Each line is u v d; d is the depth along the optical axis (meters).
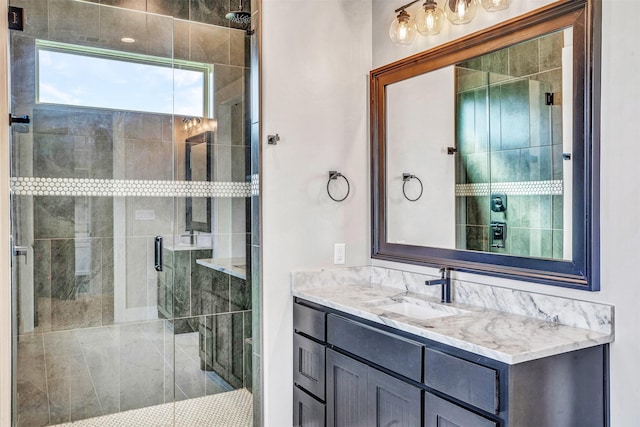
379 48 2.71
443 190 2.27
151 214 2.73
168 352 2.77
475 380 1.47
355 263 2.72
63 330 2.49
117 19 2.59
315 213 2.59
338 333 2.14
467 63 2.14
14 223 2.35
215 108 2.94
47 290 2.45
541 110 1.82
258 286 2.52
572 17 1.69
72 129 2.50
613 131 1.57
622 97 1.55
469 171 2.14
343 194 2.68
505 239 1.96
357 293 2.39
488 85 2.04
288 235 2.52
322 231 2.61
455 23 2.09
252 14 2.59
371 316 1.92
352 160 2.71
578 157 1.66
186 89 2.85
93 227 2.57
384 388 1.85
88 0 2.66
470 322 1.75
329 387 2.20
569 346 1.48
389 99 2.61
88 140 2.54
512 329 1.65
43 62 2.41
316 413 2.31
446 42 2.26
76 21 2.48
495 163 2.01
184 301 2.85
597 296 1.61
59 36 2.44
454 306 2.04
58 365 2.48
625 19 1.54
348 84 2.70
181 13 2.85
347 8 2.69
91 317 2.56
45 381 2.46
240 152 3.00
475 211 2.10
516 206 1.92
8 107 2.17
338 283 2.63
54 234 2.47
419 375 1.68
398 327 1.78
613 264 1.57
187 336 2.86
